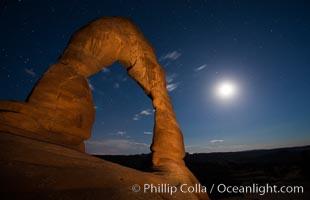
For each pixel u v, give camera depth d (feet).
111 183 13.93
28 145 16.01
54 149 17.21
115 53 35.53
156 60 37.17
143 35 38.22
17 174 11.60
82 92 30.19
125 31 35.55
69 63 31.50
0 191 9.83
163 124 31.73
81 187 12.32
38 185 11.23
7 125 20.76
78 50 32.78
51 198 10.45
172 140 30.60
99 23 34.65
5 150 13.87
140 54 35.63
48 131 24.91
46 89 27.12
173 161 28.94
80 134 28.68
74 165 15.17
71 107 28.14
